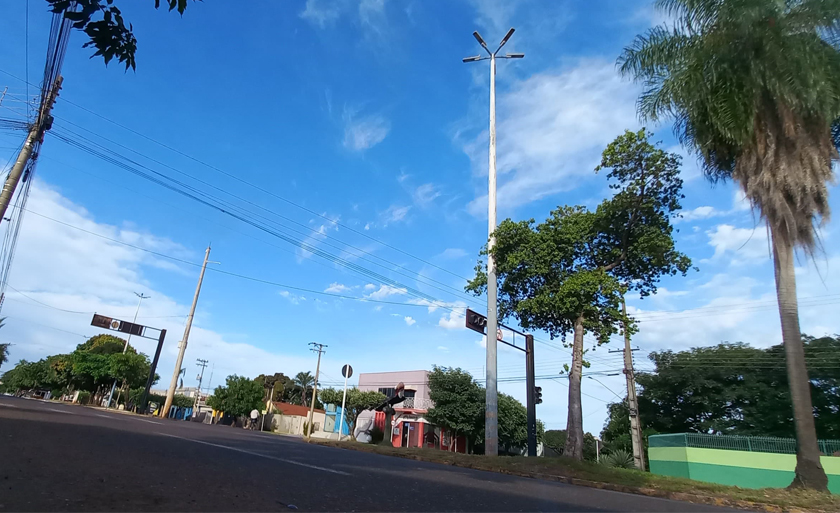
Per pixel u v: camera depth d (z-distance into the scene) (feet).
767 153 33.17
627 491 25.07
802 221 32.35
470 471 27.40
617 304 53.98
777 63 32.50
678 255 57.47
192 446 22.16
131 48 11.16
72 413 41.98
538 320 59.31
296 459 21.79
